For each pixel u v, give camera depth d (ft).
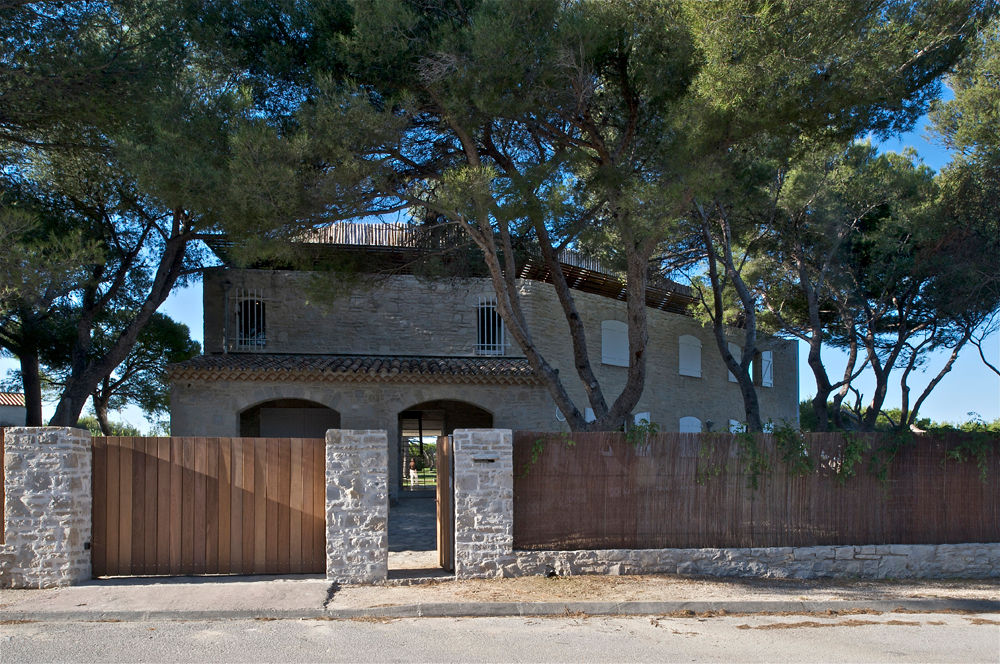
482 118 39.37
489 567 33.12
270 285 67.87
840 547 35.19
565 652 23.12
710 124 35.55
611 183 38.91
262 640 24.08
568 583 32.12
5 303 41.78
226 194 35.63
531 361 41.32
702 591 31.37
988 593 32.27
